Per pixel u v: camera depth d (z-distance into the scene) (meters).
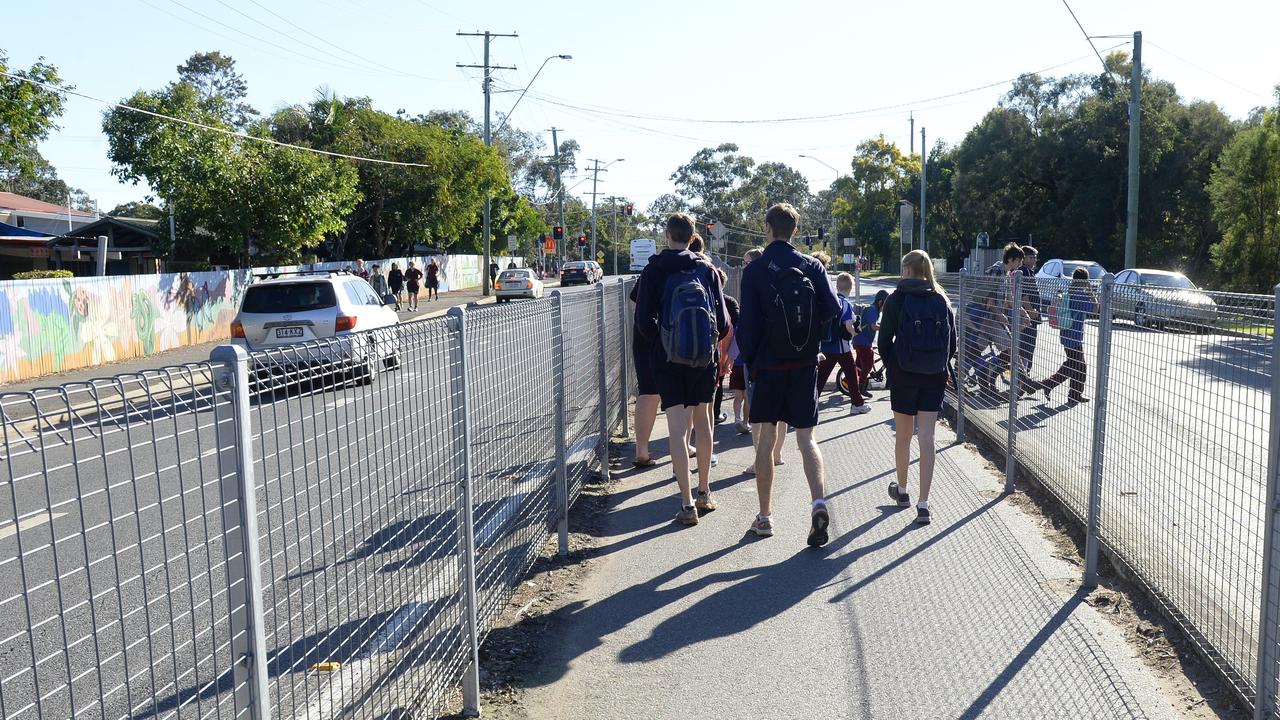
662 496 7.55
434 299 44.97
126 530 4.04
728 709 4.04
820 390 11.30
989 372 8.66
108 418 1.99
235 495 2.36
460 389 3.98
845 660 4.47
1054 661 4.38
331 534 2.88
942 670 4.33
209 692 2.25
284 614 2.63
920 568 5.71
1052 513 6.88
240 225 29.52
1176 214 47.06
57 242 39.09
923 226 54.38
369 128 45.50
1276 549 3.42
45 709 3.16
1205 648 4.16
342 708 2.91
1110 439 5.39
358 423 3.06
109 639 3.42
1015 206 55.84
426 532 3.62
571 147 117.25
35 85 19.73
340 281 15.60
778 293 6.07
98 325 20.47
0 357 17.44
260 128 32.09
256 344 15.02
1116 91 49.72
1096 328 5.62
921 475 6.66
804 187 125.38
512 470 5.02
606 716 4.01
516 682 4.34
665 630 4.89
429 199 46.09
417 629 3.52
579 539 6.43
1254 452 3.68
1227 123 46.56
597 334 7.98
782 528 6.62
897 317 6.65
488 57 46.41
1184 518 4.36
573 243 113.62
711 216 121.94
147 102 41.22
